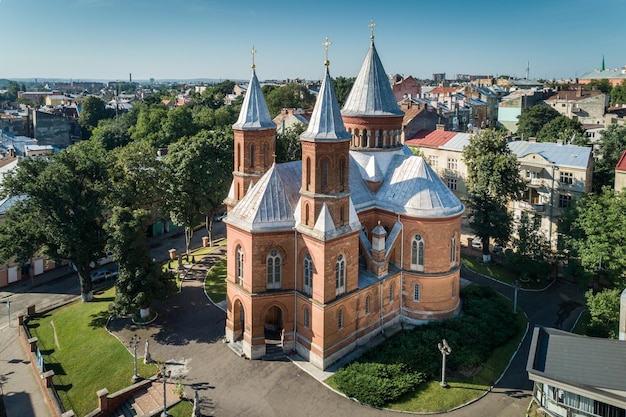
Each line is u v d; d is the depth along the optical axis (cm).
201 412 4034
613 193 5947
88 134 18138
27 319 5909
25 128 16862
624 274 5559
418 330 5131
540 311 5919
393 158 5719
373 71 5662
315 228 4425
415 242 5241
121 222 5422
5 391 4697
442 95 17462
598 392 3228
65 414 4003
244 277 4759
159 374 4547
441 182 5397
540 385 3578
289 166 5069
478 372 4603
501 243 7194
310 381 4416
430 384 4409
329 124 4359
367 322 5000
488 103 16562
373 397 4119
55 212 5775
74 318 5788
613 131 9206
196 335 5222
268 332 5181
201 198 7219
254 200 4756
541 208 7794
